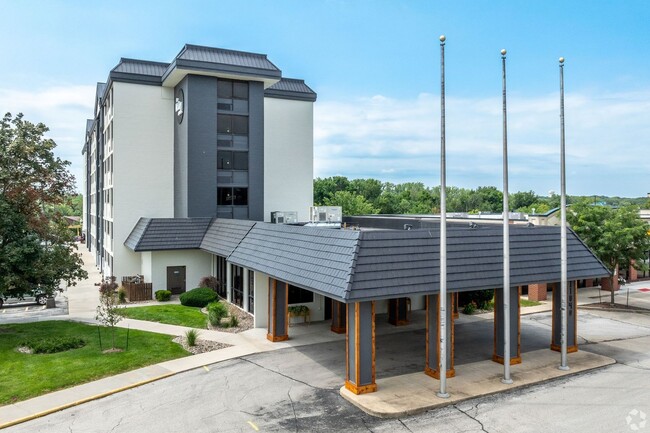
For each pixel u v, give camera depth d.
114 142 32.69
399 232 16.08
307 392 15.02
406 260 15.70
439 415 13.43
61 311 27.25
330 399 14.50
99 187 44.75
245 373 16.64
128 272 32.88
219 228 29.47
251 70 32.25
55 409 13.72
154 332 21.69
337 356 18.52
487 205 105.56
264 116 37.22
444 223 14.70
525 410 13.74
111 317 19.77
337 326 21.88
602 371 17.11
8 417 13.23
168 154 34.16
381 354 19.05
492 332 22.45
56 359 17.77
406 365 17.59
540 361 18.05
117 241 32.75
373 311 14.88
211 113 32.12
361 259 15.09
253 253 22.38
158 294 28.97
